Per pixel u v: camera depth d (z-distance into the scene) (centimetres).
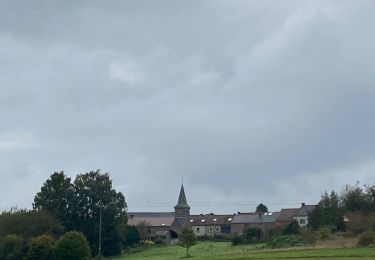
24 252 8944
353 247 7056
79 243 8350
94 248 12325
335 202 11300
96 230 12362
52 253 8475
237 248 9800
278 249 7806
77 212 12612
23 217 10469
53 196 12688
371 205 11119
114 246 12356
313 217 11194
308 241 8938
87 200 12662
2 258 9019
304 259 6000
